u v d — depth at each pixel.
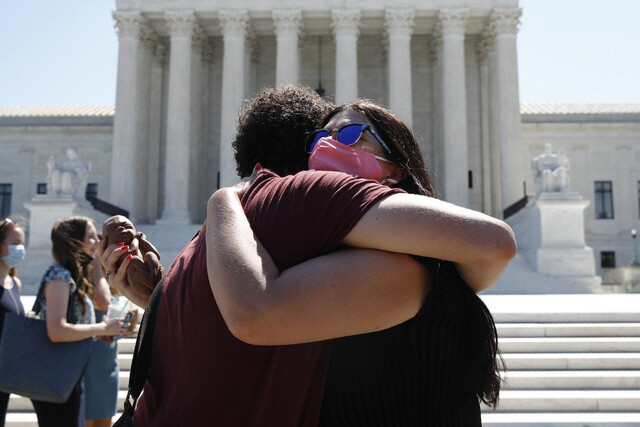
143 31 41.72
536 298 19.02
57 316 5.09
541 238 27.98
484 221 1.38
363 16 41.06
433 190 2.15
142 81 41.88
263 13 40.72
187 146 39.41
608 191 48.84
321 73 46.16
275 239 1.52
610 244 48.16
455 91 39.09
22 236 6.41
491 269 1.45
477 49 46.28
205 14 40.84
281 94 2.32
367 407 1.63
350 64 39.12
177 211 38.31
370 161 1.95
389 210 1.40
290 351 1.58
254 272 1.36
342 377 1.65
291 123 2.21
